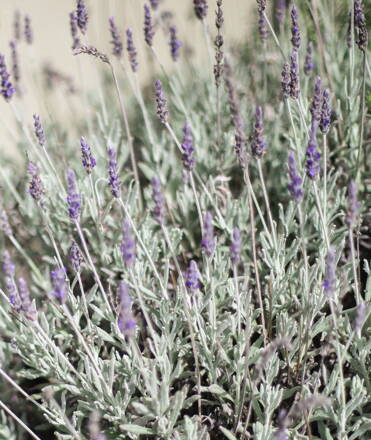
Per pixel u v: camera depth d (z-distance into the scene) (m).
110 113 1.67
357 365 1.17
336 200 1.28
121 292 1.05
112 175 1.13
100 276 1.34
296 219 1.33
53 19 2.02
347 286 1.19
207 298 1.19
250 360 1.16
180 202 1.36
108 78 1.79
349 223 1.07
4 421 1.21
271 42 1.53
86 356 1.17
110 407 1.17
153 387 1.12
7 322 1.28
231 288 1.22
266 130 1.45
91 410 1.18
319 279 1.21
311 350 1.22
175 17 1.68
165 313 1.20
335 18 1.54
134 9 1.63
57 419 1.17
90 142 1.47
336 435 1.16
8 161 1.60
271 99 1.52
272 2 1.54
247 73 1.55
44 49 1.91
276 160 1.40
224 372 1.21
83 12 1.30
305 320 1.20
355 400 1.12
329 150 1.41
